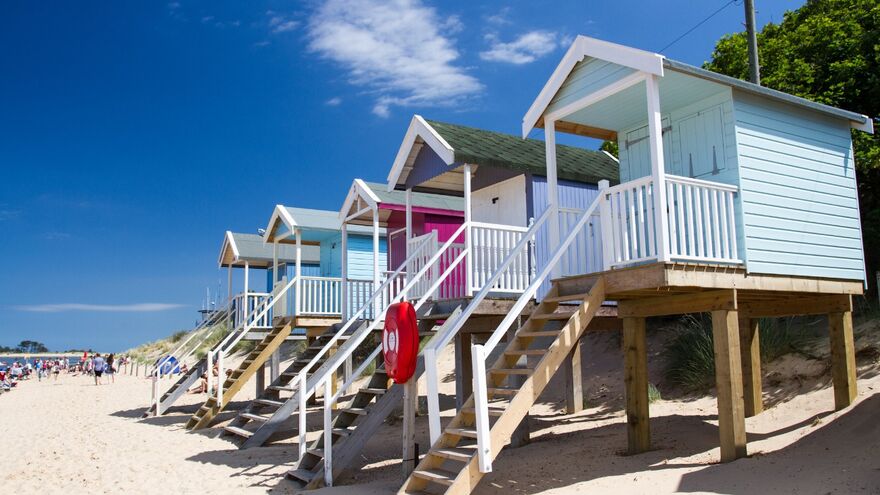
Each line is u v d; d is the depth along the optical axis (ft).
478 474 22.97
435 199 52.54
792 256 29.99
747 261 28.17
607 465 28.68
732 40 56.34
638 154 35.47
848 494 20.36
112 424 55.72
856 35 48.98
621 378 49.42
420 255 42.63
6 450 44.91
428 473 25.05
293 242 69.92
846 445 25.89
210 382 54.60
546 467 29.58
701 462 27.12
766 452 27.37
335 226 61.36
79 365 177.99
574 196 43.14
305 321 56.13
